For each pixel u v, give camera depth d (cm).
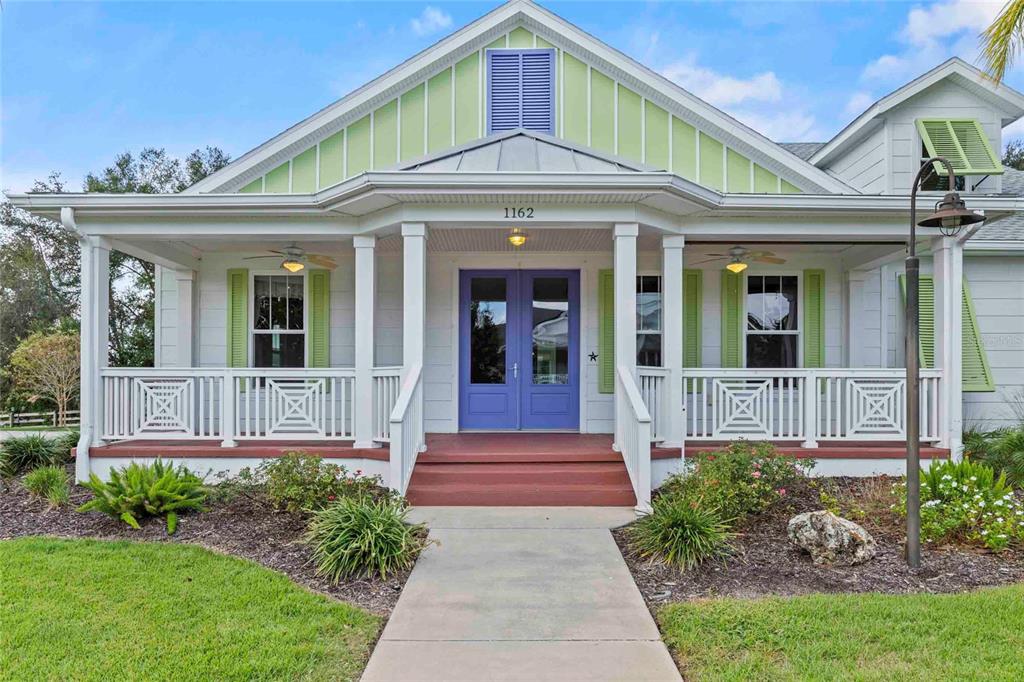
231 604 370
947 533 482
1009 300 907
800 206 663
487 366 873
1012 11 499
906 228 693
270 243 806
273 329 891
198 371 699
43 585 397
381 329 884
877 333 877
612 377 858
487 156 692
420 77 832
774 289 893
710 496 517
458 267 868
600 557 465
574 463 665
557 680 292
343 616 357
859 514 534
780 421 698
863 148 922
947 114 865
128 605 367
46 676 288
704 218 697
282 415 705
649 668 304
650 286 879
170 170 2795
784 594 394
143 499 533
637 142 824
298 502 538
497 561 456
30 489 630
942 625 339
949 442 690
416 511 586
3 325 2398
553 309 877
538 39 838
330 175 824
